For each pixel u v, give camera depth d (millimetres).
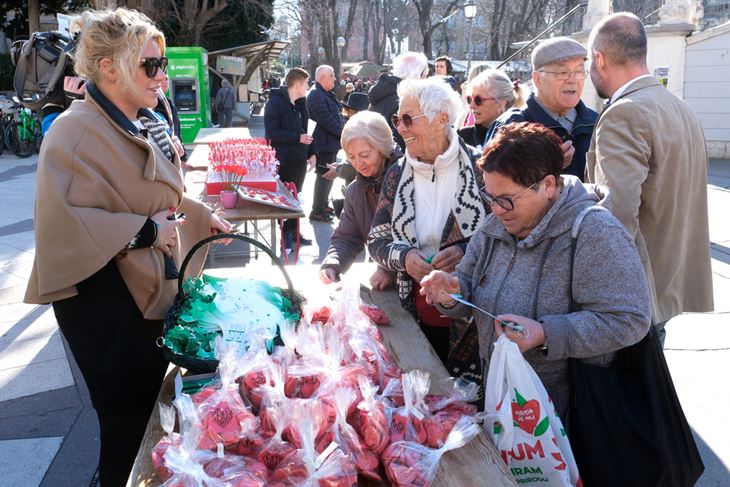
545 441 1572
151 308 2102
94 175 1944
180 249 2447
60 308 2057
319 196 7461
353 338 1713
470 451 1464
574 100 2900
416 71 4930
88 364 2090
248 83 28062
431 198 2361
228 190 4523
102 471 2209
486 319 1837
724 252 5926
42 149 1937
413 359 1912
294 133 6582
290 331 1613
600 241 1608
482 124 3695
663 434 1608
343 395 1354
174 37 21266
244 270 2762
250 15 23922
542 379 1762
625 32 2361
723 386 3572
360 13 58562
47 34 3559
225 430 1276
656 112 2225
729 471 2852
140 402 2180
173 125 4305
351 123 2574
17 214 7637
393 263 2344
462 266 1970
